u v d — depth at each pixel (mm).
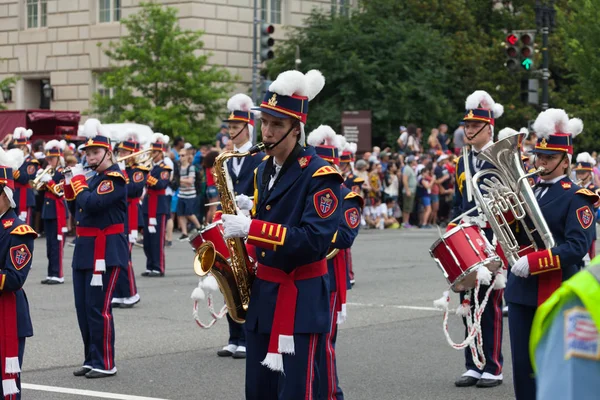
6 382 7316
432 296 15758
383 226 30328
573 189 7812
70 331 12469
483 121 10086
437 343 11953
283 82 6410
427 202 31000
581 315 3287
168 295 15773
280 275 6496
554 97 42125
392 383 9898
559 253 7551
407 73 39844
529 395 7746
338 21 40250
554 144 7879
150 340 11992
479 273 7676
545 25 27625
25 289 16406
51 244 17109
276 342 6410
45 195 17156
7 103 43969
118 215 10156
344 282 9188
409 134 32812
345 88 38812
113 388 9500
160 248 18297
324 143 10203
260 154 10680
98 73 41938
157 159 18391
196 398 9148
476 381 9828
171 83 35781
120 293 14469
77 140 31062
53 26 42844
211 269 6477
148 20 35938
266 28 26344
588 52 37844
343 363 10812
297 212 6469
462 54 42844
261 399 6680
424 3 43938
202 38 38719
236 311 6664
